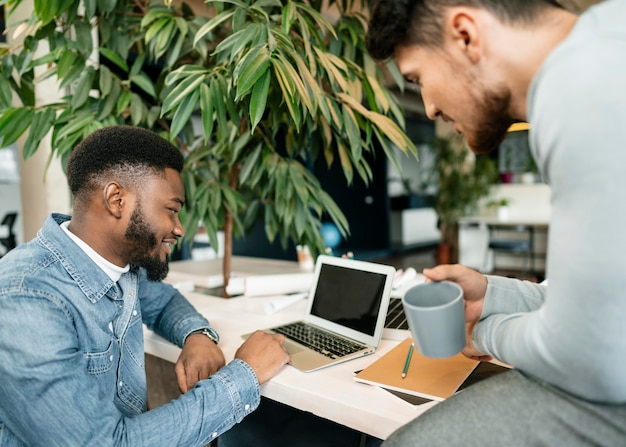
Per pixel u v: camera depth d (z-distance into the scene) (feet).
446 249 21.74
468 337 2.66
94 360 2.66
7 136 4.43
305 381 2.81
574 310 1.29
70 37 5.43
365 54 5.08
